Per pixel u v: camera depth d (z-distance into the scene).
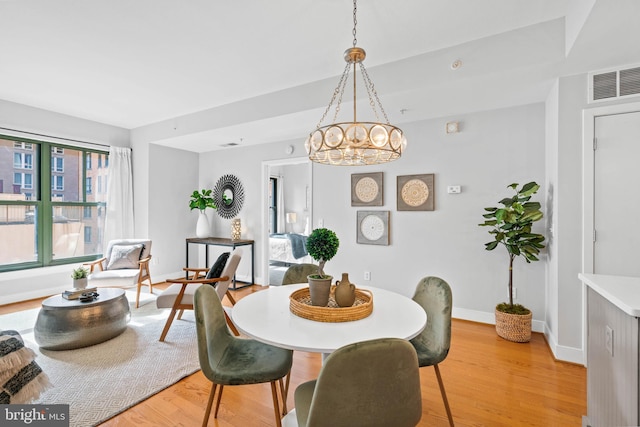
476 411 1.90
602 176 2.38
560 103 2.49
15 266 3.94
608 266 2.37
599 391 1.49
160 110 4.15
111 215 4.69
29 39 2.42
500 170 3.23
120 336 2.95
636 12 1.72
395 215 3.82
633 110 2.28
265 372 1.52
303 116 3.44
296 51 2.61
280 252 6.53
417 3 2.00
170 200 5.19
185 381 2.23
